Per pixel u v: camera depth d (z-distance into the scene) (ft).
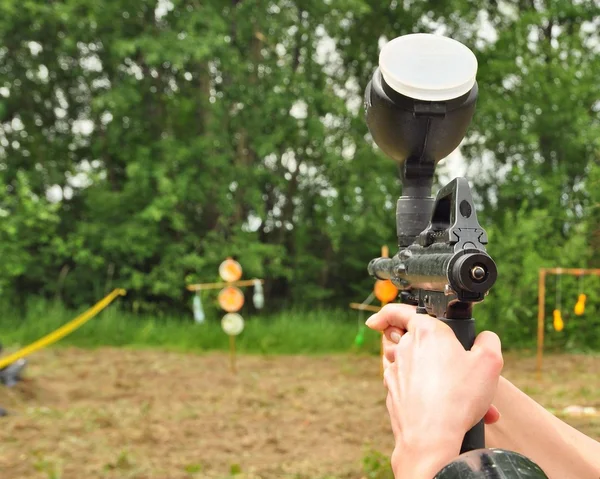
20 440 19.26
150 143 51.26
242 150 52.75
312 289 54.54
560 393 26.45
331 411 23.56
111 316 42.73
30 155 54.08
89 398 25.22
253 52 52.65
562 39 52.85
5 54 52.70
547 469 3.66
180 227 47.26
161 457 18.20
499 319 40.24
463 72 3.46
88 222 51.85
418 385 2.66
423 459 2.53
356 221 50.47
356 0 51.34
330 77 58.29
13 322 42.34
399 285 3.54
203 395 25.99
